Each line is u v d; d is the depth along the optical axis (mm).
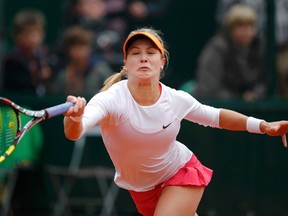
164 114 14352
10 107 11680
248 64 26891
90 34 29234
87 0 30281
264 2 28141
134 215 25312
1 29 31188
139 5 31109
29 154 25078
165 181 15258
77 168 25438
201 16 31844
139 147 14430
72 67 27672
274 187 24797
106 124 14227
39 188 25734
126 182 15453
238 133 24812
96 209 25453
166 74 31453
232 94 26625
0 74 29250
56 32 31938
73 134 12672
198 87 26641
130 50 14172
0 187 25406
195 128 24875
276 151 24766
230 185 24859
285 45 27766
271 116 24484
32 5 32188
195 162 15539
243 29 26562
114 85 14391
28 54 26984
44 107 25125
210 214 24797
